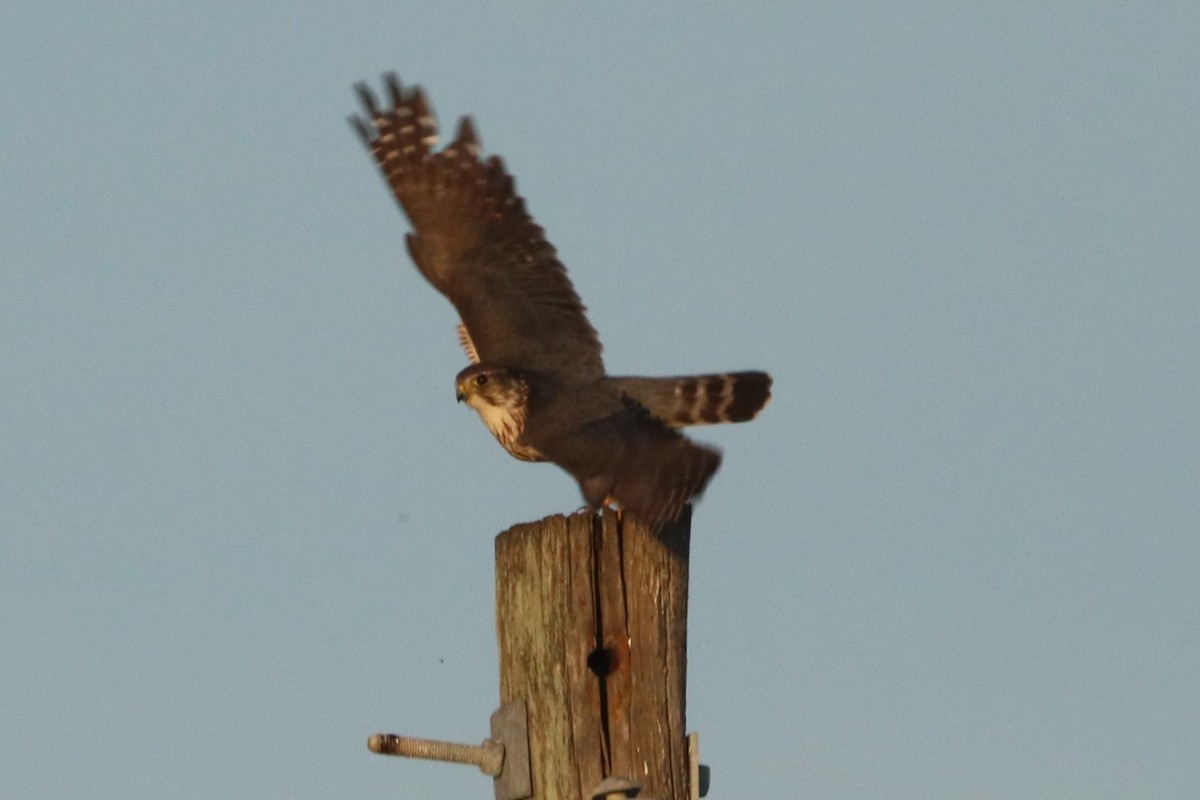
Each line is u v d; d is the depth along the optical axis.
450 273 14.91
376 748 11.16
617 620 11.34
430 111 14.80
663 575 11.38
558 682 11.34
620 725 11.29
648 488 11.44
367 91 14.86
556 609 11.41
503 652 11.65
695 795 11.38
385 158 14.95
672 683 11.37
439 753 11.35
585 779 11.22
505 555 11.68
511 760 11.39
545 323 14.70
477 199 14.82
